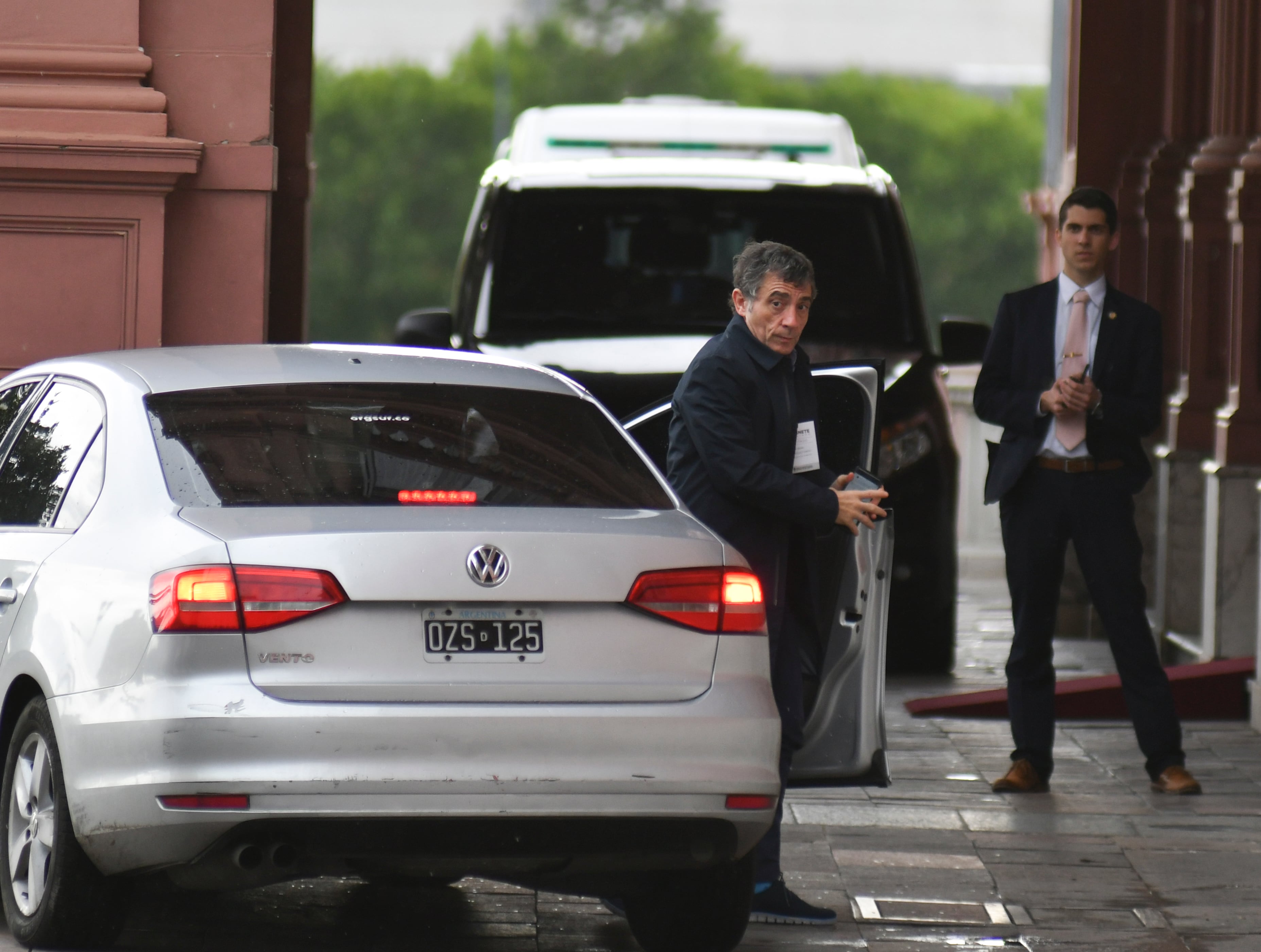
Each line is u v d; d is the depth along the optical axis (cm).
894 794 2952
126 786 1781
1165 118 4888
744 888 2038
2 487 2252
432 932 2159
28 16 3444
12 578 2073
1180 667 3728
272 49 3484
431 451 2003
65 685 1888
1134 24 4922
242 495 1897
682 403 2191
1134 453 2977
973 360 4166
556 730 1800
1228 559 3900
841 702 2298
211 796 1741
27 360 3453
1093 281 2978
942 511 4009
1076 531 2969
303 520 1825
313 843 1767
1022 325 2991
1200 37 4806
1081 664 4378
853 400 2362
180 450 1956
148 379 2091
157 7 3472
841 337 4097
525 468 2012
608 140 4500
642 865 1875
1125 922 2258
